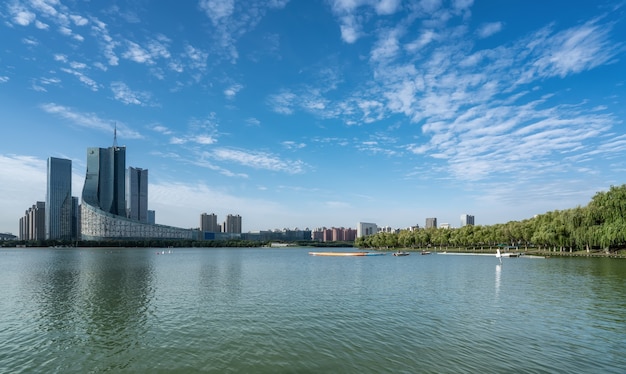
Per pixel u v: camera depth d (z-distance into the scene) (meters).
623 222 121.69
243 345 32.31
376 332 35.94
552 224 152.12
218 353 30.38
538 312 44.16
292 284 73.00
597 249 150.00
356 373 25.97
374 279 81.00
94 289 66.06
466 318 41.41
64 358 29.61
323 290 64.06
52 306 49.78
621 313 43.28
